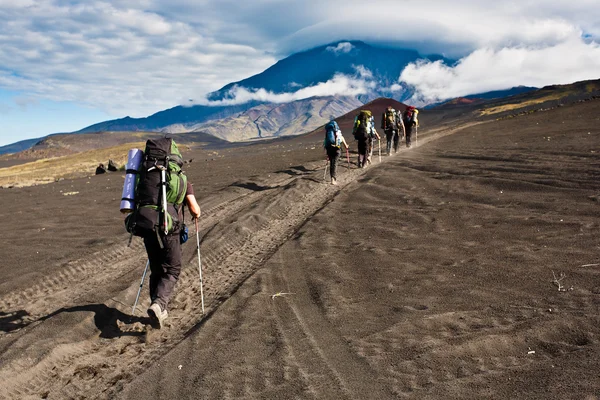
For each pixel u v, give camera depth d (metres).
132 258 9.09
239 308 5.87
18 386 4.46
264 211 12.16
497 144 22.50
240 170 24.20
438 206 10.79
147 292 6.95
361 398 3.69
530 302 5.24
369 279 6.55
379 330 4.89
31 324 5.85
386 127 22.72
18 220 14.03
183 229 5.85
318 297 6.05
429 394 3.64
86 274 8.23
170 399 3.97
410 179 14.65
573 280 5.74
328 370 4.17
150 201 5.46
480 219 9.28
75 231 11.79
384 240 8.52
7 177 47.81
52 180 37.03
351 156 24.34
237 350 4.71
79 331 5.59
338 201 12.48
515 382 3.69
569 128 26.64
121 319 6.03
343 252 8.02
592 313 4.77
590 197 10.05
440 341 4.49
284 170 21.06
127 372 4.65
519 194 11.16
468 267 6.64
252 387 4.01
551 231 7.96
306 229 9.83
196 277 7.61
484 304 5.32
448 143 26.20
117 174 31.94
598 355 3.92
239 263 8.14
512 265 6.52
